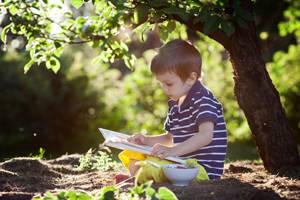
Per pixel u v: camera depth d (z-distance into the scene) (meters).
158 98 11.84
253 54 4.39
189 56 3.97
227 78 11.57
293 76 11.46
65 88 11.46
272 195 3.26
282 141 4.38
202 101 3.88
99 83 11.95
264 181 3.82
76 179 4.39
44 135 11.46
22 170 4.53
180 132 4.00
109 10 4.17
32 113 11.45
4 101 11.42
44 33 4.37
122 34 4.35
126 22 4.10
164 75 3.96
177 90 3.97
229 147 11.20
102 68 12.30
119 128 11.77
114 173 4.57
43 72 11.54
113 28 4.20
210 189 3.37
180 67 3.93
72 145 11.51
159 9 4.02
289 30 8.66
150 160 3.78
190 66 3.96
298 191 3.39
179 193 3.30
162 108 11.77
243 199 3.18
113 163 4.91
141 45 17.06
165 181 3.66
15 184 4.05
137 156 3.94
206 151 3.89
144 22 4.25
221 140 3.92
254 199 3.20
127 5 4.09
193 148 3.74
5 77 11.48
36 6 4.33
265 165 4.45
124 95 12.15
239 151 10.48
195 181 3.68
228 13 4.05
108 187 3.05
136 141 4.18
